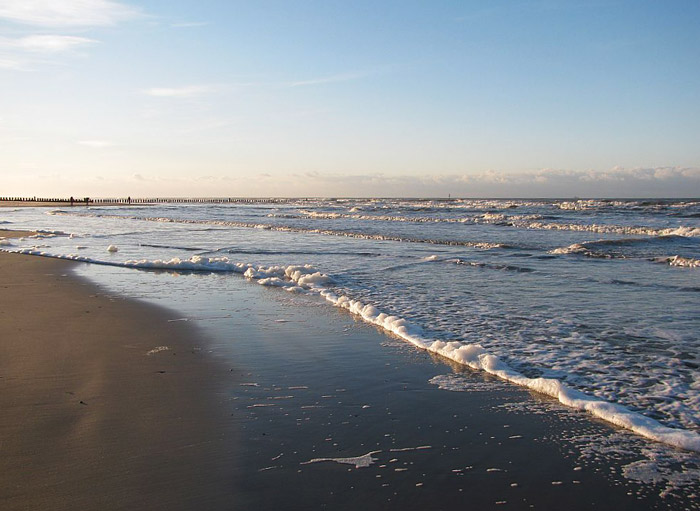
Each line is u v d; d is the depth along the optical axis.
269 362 6.20
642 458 3.98
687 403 4.96
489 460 3.95
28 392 5.12
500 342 7.00
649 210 45.88
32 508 3.22
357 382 5.56
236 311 8.95
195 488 3.49
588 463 3.91
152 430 4.33
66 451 3.95
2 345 6.72
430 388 5.41
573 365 6.08
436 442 4.23
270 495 3.44
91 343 6.86
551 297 10.08
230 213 55.03
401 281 11.97
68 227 31.33
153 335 7.32
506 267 14.11
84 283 11.62
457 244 21.14
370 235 25.62
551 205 58.97
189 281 12.10
